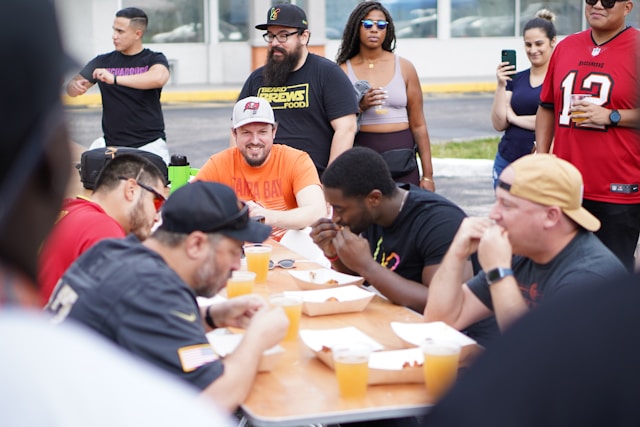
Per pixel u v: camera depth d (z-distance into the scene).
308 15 19.03
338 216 4.20
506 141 7.29
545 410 0.83
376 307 3.92
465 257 3.55
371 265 3.94
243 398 2.86
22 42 0.82
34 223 0.88
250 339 2.95
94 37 15.69
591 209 5.56
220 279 3.10
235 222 3.05
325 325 3.67
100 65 7.81
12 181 0.85
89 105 17.52
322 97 6.32
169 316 2.82
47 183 0.88
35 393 0.80
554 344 0.85
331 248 4.38
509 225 3.25
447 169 12.07
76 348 0.84
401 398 2.91
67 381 0.82
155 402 0.84
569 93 5.57
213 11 20.05
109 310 2.82
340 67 6.74
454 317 3.57
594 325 0.84
